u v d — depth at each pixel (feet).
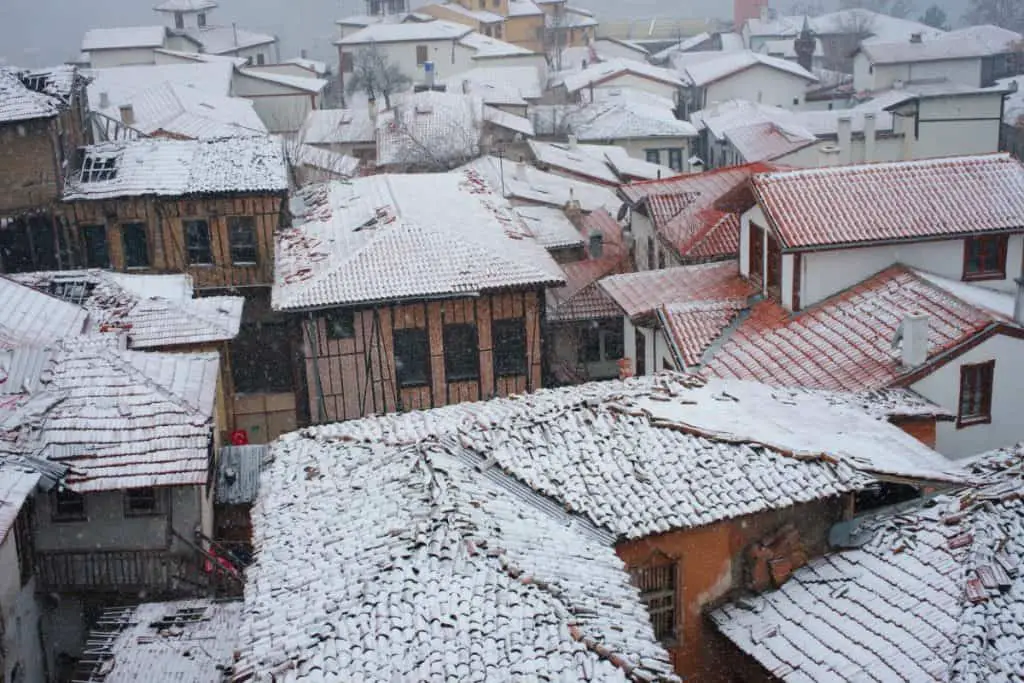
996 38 314.76
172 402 77.20
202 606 69.62
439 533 51.39
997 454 67.31
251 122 205.46
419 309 106.93
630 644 46.80
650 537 57.06
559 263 145.07
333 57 432.66
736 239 121.39
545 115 246.88
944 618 52.01
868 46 294.46
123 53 287.89
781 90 295.07
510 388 110.73
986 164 99.71
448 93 234.99
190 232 127.85
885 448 64.75
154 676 62.08
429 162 202.49
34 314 92.84
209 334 95.96
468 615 47.11
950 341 80.23
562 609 47.52
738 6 444.96
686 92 314.55
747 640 56.49
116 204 126.31
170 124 183.93
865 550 58.80
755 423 66.03
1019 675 48.83
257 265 128.67
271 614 49.29
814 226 92.89
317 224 122.42
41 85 129.80
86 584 78.28
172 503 78.64
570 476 59.21
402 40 305.94
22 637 73.67
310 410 108.27
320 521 55.88
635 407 65.36
